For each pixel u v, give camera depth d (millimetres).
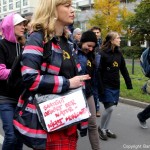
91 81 4566
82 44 4293
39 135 2293
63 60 2408
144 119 6273
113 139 5602
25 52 2289
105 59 5312
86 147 5156
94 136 4301
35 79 2236
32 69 2252
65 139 2453
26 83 2266
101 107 8320
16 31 3713
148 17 30797
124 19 32719
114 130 6203
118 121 6914
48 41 2344
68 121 2346
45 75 2297
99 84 4965
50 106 2307
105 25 32844
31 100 2320
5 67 3602
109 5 32750
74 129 2498
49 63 2336
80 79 2367
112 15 32781
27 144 2326
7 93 3537
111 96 5402
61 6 2395
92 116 4238
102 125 5586
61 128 2338
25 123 2303
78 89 2402
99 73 4969
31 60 2262
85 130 2566
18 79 2555
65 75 2410
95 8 33406
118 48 5500
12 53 3709
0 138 5426
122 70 5625
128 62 26984
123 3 40562
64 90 2322
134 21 31297
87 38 4254
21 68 2340
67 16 2422
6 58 3676
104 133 5535
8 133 3455
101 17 32906
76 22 31891
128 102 8945
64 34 2512
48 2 2354
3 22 3748
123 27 32344
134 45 32750
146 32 31266
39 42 2299
